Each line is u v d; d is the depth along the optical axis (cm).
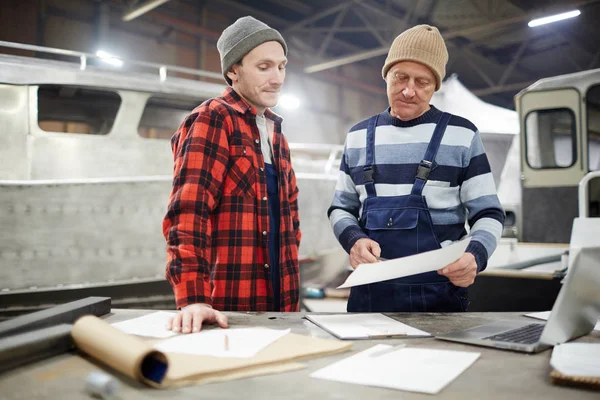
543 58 1259
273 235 172
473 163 162
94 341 91
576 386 81
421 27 162
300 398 76
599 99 332
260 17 1073
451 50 1180
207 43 1030
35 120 315
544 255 331
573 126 337
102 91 345
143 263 321
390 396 77
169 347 100
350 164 177
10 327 102
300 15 1088
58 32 825
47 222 299
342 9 1002
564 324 108
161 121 404
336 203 178
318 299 509
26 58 328
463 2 928
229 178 162
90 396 77
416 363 93
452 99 467
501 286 339
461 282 140
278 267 172
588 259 106
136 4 871
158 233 324
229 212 161
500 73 1329
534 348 102
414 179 162
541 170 347
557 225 340
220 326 125
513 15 975
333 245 398
